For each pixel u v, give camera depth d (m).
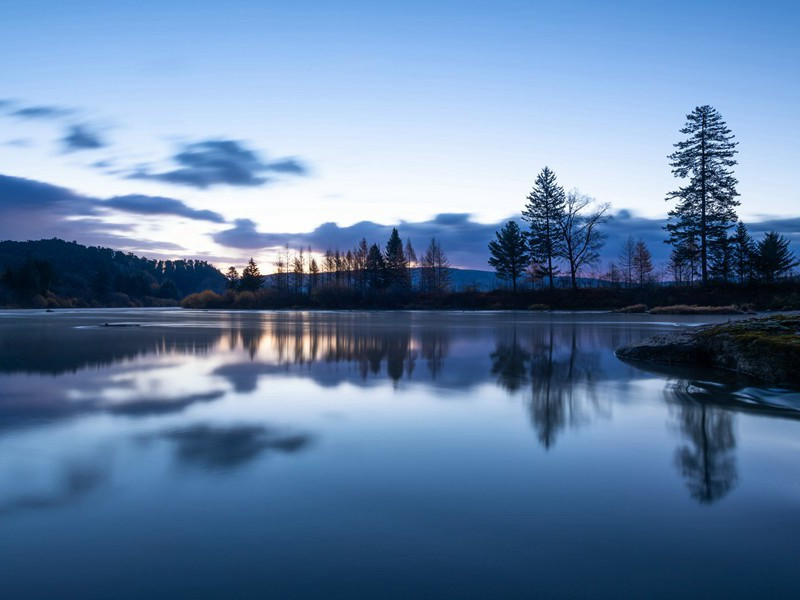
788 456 4.72
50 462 4.50
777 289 42.22
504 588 2.62
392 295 65.88
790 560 2.89
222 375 9.37
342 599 2.52
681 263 52.34
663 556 2.94
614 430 5.60
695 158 48.12
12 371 9.88
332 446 5.00
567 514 3.47
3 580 2.67
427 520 3.38
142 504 3.62
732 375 9.33
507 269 63.94
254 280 87.00
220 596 2.54
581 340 16.58
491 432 5.52
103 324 26.75
